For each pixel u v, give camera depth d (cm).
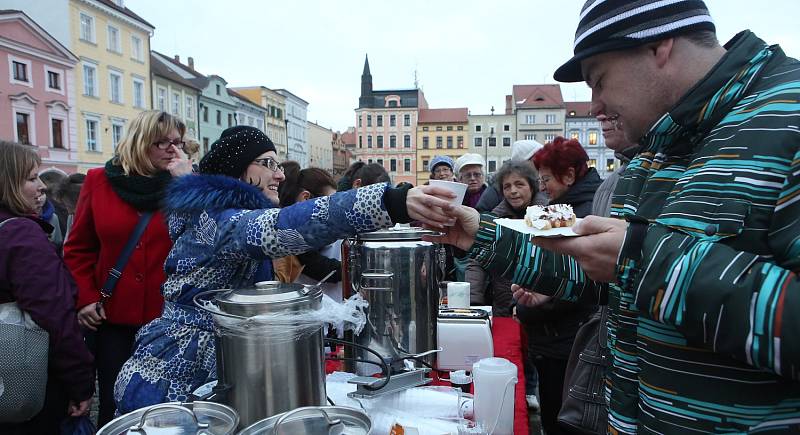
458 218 134
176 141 220
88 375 184
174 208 132
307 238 111
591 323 172
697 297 72
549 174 245
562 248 93
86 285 219
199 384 136
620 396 104
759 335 67
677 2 86
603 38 91
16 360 161
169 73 3120
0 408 160
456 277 351
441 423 115
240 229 117
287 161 336
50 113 2153
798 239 70
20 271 169
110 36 2527
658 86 91
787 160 73
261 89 4691
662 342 87
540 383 236
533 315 223
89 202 223
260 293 105
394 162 5850
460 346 165
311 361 104
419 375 135
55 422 183
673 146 95
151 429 92
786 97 76
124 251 215
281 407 100
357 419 94
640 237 82
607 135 189
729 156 77
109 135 2516
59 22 2236
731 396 80
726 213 75
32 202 186
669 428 86
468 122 5622
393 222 109
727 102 84
